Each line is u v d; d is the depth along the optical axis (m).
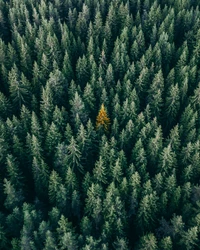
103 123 63.72
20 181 60.38
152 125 61.97
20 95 70.38
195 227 46.16
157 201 53.66
